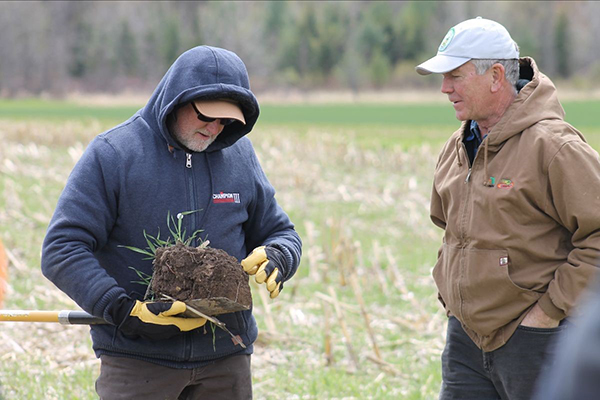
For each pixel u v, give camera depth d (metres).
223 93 6.20
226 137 6.73
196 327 6.25
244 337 6.79
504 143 6.77
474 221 6.89
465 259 6.95
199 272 6.04
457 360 7.34
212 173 6.67
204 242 6.35
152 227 6.40
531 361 6.74
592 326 2.87
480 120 6.99
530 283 6.67
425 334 13.46
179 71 6.27
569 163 6.39
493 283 6.75
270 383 11.00
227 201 6.70
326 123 94.44
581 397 2.80
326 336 12.06
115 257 6.45
